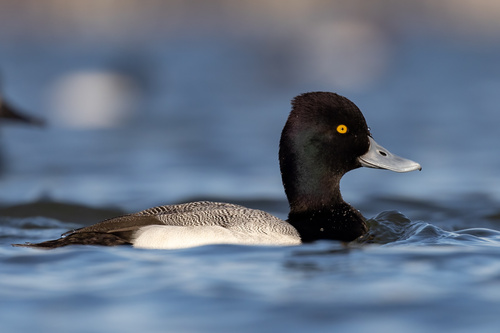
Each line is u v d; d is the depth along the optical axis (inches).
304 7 1545.3
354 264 274.5
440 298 231.3
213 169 605.3
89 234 306.8
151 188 534.3
